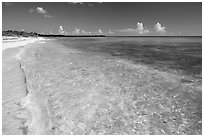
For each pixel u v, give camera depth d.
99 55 30.66
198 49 45.34
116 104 10.05
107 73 16.59
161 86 13.07
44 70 17.44
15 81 13.84
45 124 8.03
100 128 7.84
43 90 11.98
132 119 8.59
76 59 25.16
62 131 7.58
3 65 19.52
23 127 7.82
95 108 9.54
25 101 10.28
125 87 12.76
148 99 10.80
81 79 14.50
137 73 16.77
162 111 9.38
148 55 31.22
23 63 20.89
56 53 32.91
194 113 9.23
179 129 7.89
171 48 49.72
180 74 16.50
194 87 12.90
